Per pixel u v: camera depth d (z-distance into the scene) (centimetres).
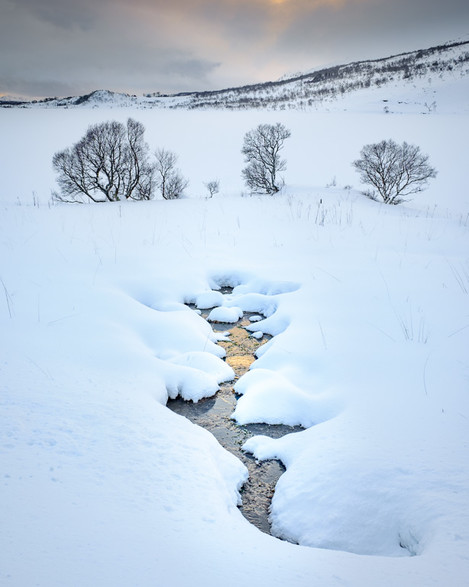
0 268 750
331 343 543
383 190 2105
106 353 491
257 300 754
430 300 662
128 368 471
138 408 387
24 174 3488
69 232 1085
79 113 9269
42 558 206
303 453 357
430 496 281
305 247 1049
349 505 295
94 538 225
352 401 419
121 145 1848
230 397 482
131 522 243
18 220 1170
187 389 476
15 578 191
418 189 2081
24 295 636
